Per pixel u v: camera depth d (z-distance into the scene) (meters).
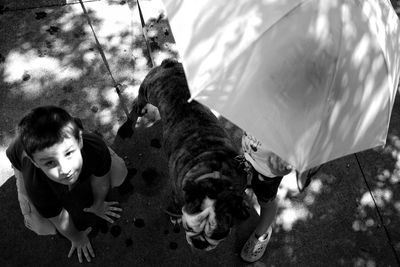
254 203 3.17
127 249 2.99
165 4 1.93
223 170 2.18
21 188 2.61
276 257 3.02
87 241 2.93
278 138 1.77
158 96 2.71
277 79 1.67
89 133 2.41
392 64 1.85
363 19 1.70
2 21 3.80
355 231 3.12
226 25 1.72
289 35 1.65
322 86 1.65
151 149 3.34
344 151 1.87
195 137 2.38
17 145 2.32
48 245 2.96
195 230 1.92
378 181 3.31
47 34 3.75
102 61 3.65
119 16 3.87
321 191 3.26
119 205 3.12
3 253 2.93
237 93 1.77
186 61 1.76
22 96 3.49
